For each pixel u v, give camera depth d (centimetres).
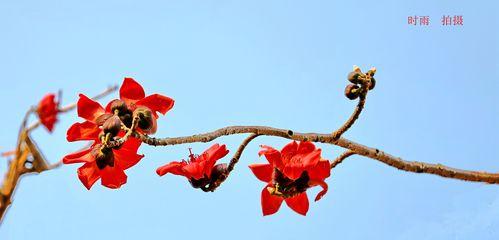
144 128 207
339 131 204
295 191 209
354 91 199
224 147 214
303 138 206
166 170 214
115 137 211
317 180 208
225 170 213
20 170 184
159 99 211
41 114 188
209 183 214
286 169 207
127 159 210
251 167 212
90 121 208
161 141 204
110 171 210
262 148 209
